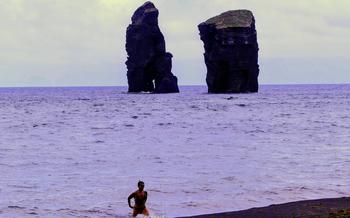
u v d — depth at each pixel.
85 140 54.00
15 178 31.53
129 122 77.50
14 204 24.36
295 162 37.44
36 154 42.88
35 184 29.48
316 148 46.06
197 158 39.72
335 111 102.19
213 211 23.06
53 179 31.12
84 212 22.80
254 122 76.62
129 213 22.67
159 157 40.44
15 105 134.38
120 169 34.72
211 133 60.72
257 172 32.97
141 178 31.06
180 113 97.38
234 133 60.62
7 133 61.78
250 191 27.28
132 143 50.81
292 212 22.23
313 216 21.09
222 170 33.81
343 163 36.97
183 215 22.28
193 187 28.09
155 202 24.61
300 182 29.77
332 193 27.06
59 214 22.38
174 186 28.36
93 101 156.00
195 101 144.88
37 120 82.31
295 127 68.12
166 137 56.44
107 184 29.39
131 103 139.12
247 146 47.66
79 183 29.77
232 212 22.52
